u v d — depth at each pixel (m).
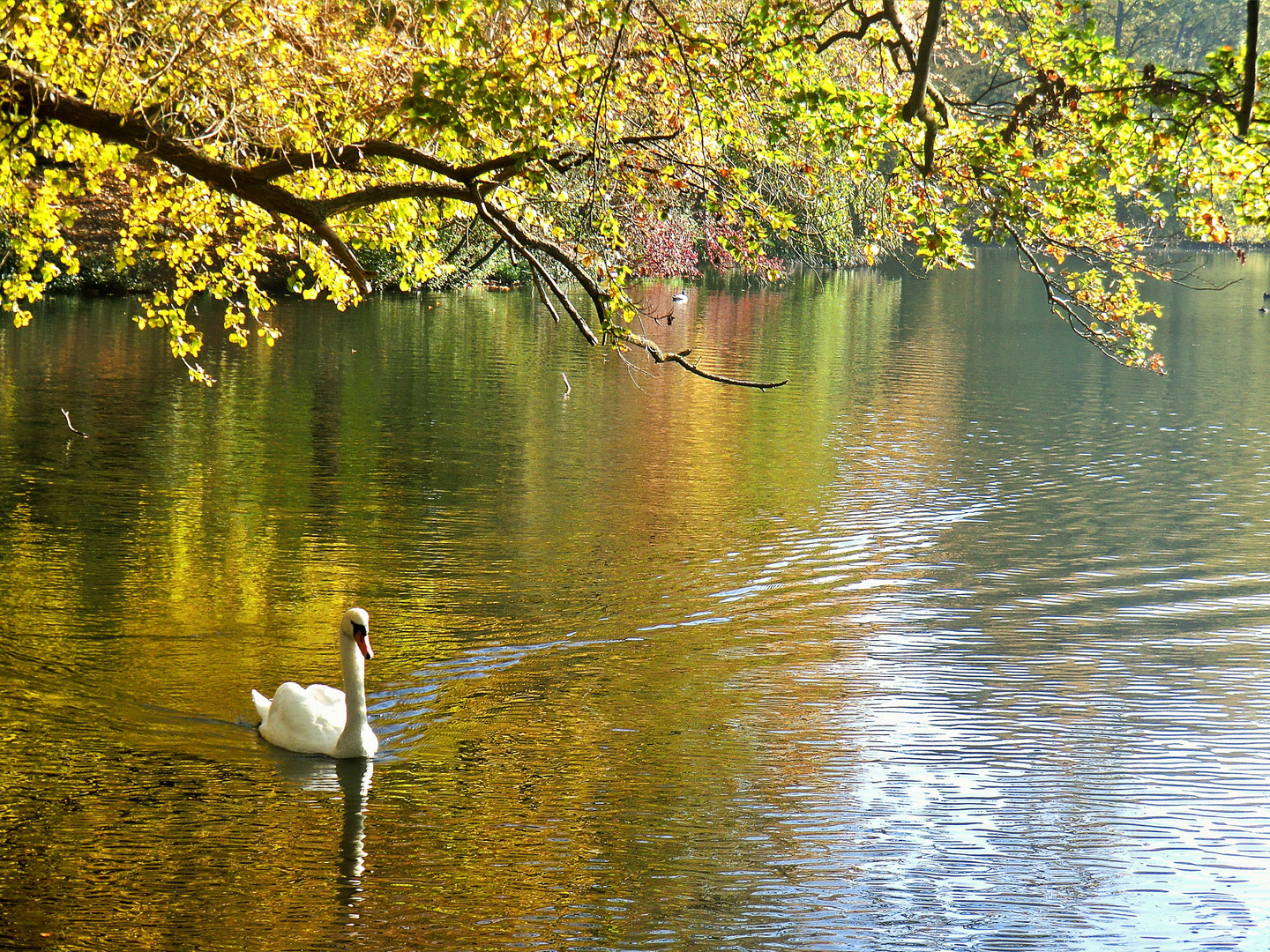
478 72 10.27
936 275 72.25
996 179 11.40
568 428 24.92
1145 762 10.77
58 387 27.31
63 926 7.90
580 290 51.78
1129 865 9.09
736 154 14.18
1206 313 53.22
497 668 12.57
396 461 21.48
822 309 51.84
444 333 39.19
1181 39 97.25
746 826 9.53
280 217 13.69
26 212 13.35
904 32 11.68
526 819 9.56
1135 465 22.58
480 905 8.34
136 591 14.36
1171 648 13.58
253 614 13.76
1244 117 9.66
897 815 9.77
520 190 12.74
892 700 12.04
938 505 19.38
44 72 11.40
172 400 26.36
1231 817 9.80
